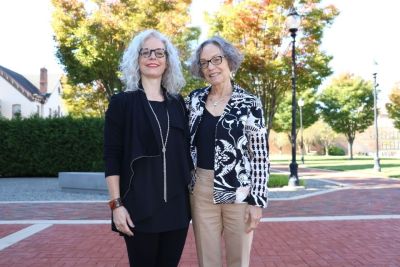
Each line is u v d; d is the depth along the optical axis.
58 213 8.83
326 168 26.66
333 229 7.00
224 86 2.86
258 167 2.69
